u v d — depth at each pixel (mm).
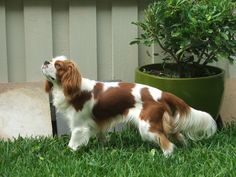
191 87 3330
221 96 3475
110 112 3098
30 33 3809
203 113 3127
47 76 3062
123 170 2906
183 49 3314
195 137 3176
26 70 3850
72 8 3797
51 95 3412
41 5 3779
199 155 3084
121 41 3859
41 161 3047
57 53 3863
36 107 3623
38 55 3838
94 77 3891
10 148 3201
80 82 3055
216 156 3078
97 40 3863
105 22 3850
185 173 2893
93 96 3082
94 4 3801
